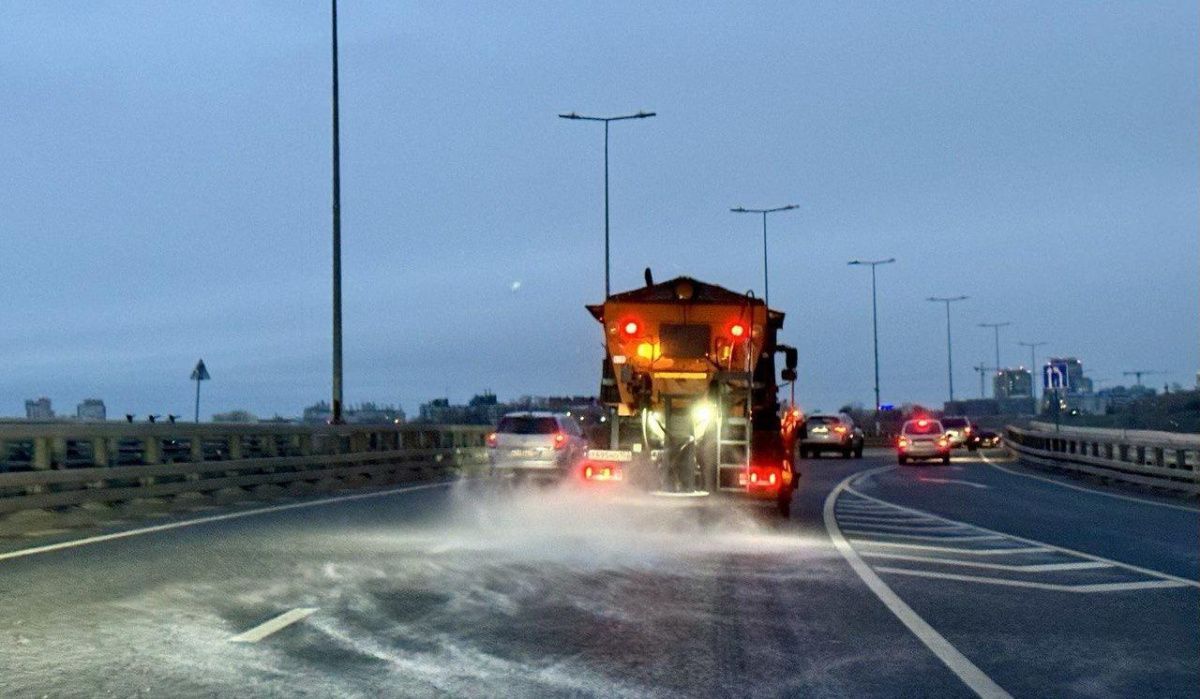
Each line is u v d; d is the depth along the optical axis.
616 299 22.53
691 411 22.56
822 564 16.73
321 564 15.48
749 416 22.30
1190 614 13.27
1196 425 50.25
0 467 18.94
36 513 19.44
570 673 9.73
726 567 16.22
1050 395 83.81
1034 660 10.67
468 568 15.49
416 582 14.17
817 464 55.09
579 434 36.31
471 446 42.66
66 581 13.68
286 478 27.61
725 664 10.19
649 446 22.58
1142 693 9.49
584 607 12.77
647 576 15.19
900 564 17.05
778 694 9.20
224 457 27.12
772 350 23.41
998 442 83.25
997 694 9.30
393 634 11.10
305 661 9.91
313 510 23.78
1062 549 19.67
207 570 14.73
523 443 34.00
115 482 21.61
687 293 22.31
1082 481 40.31
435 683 9.27
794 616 12.55
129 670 9.41
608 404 22.77
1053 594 14.70
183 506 23.66
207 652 10.11
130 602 12.35
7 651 10.02
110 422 22.31
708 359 22.33
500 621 11.88
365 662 9.93
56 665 9.54
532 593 13.62
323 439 30.80
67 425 20.06
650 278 22.94
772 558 17.33
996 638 11.66
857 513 25.98
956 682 9.69
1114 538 21.52
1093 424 69.56
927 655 10.71
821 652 10.76
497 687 9.21
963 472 46.72
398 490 30.97
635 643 10.98
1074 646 11.34
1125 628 12.35
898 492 34.06
